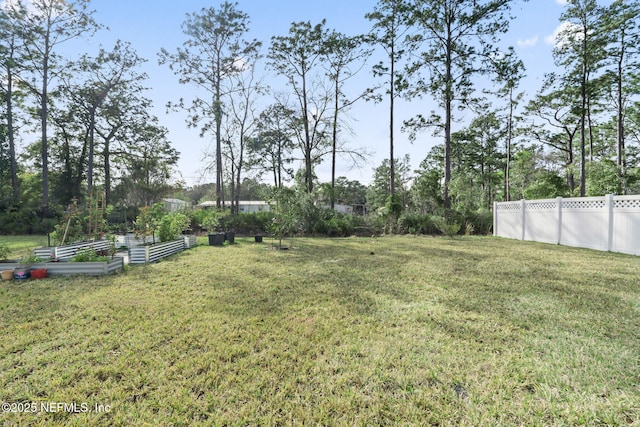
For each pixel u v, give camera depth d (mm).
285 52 18328
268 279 5242
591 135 20062
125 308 3688
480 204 19203
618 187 16359
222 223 14812
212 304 3844
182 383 2135
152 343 2727
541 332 2996
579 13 15773
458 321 3281
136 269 6145
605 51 16000
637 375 2242
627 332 2994
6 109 19625
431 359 2473
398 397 2014
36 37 17703
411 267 6297
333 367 2338
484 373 2273
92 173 21812
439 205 17266
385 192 34094
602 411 1863
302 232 13914
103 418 1799
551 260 7121
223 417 1805
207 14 17516
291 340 2805
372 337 2873
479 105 16078
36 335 2908
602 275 5504
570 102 19344
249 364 2389
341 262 6918
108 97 21984
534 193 18047
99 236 8797
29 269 5355
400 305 3809
